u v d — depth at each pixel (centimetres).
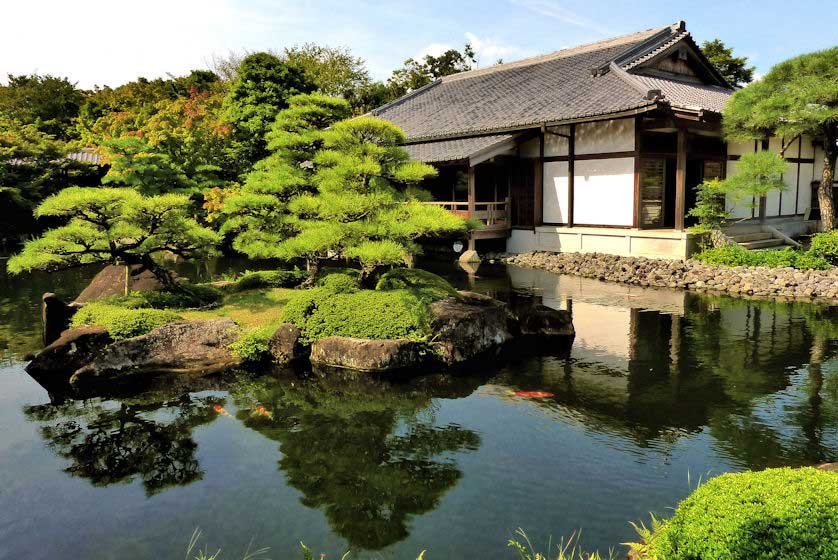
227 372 830
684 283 1330
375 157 948
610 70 1827
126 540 441
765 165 1378
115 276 1161
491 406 683
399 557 410
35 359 818
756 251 1423
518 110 1880
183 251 1072
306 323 893
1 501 501
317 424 648
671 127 1531
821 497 306
